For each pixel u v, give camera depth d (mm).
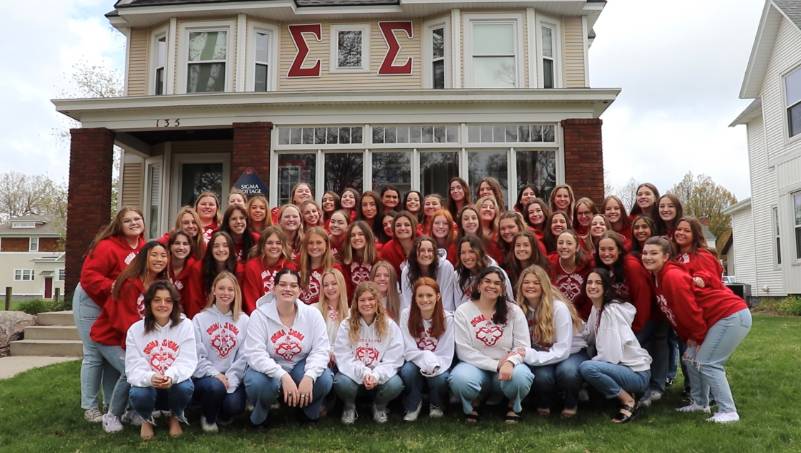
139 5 11938
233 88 11789
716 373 4242
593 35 13594
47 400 5078
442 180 10117
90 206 10125
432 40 12133
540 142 10039
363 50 12203
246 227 5070
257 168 10062
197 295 4551
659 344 4809
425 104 10070
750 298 15492
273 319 4262
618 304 4348
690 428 4008
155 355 3994
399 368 4340
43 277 45625
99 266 4387
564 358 4352
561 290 4938
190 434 4027
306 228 5633
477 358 4344
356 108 10164
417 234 5156
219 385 4070
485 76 11766
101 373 4504
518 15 11844
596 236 5055
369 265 5035
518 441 3764
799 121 14312
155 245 4277
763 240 16672
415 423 4301
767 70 15516
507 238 5031
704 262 4492
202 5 11781
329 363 4500
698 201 45000
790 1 14359
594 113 10484
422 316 4441
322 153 10211
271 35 12242
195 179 12227
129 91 12438
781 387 5066
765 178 16578
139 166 12609
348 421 4309
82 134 10312
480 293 4414
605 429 4039
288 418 4477
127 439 3936
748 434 3877
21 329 8094
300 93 10008
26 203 53906
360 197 6422
